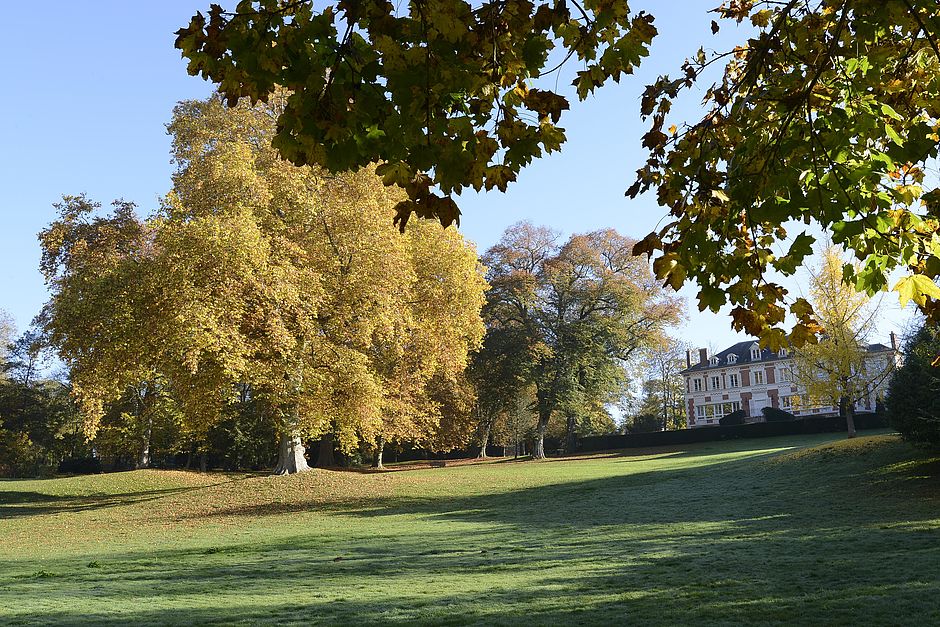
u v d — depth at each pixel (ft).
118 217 94.07
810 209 11.32
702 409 294.46
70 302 82.28
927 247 12.64
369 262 87.86
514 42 10.85
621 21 11.08
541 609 25.75
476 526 61.31
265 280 79.77
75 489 116.16
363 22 9.95
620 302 177.27
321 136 10.12
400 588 32.12
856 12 11.64
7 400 203.72
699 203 12.56
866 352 106.83
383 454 216.54
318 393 84.48
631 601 26.53
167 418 154.40
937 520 45.24
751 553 37.40
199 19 9.73
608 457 173.88
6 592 35.45
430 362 102.47
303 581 35.88
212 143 94.94
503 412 211.20
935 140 13.50
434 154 10.21
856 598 24.75
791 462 85.25
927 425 65.62
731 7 16.46
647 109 14.07
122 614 27.58
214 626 24.64
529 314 184.85
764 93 13.91
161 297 78.54
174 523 75.00
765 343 12.09
